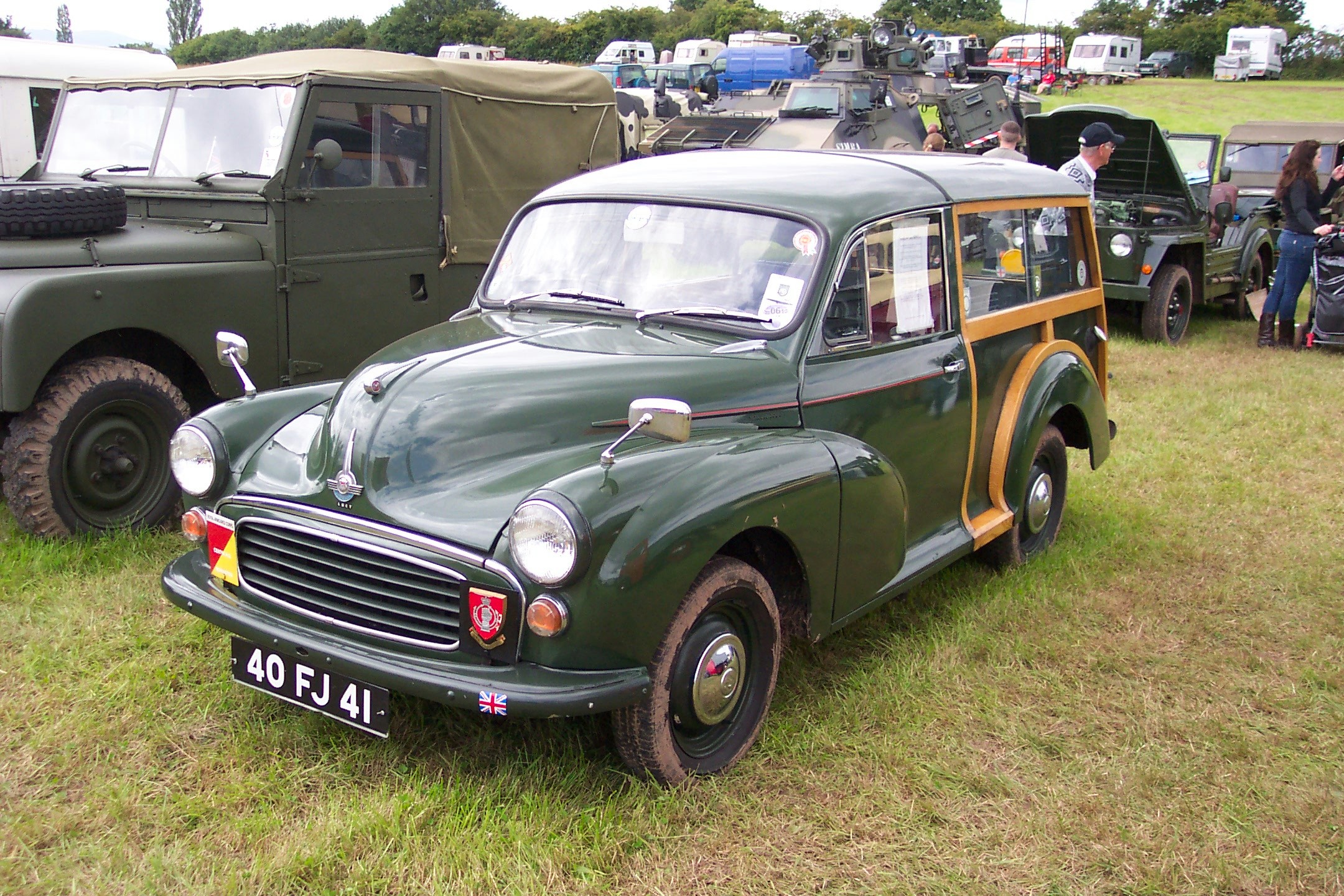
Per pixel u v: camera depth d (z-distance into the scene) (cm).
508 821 284
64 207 463
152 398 474
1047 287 482
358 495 284
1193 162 1266
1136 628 426
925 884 272
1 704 335
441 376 304
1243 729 352
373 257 565
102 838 275
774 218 362
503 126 640
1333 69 5150
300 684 296
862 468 332
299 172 520
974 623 420
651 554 266
